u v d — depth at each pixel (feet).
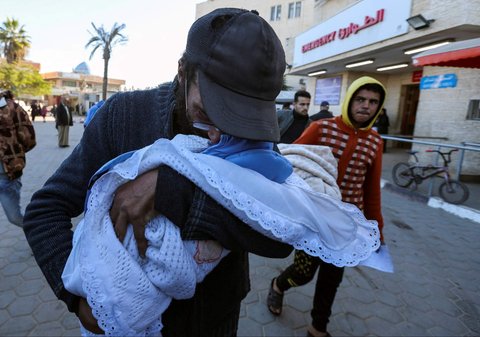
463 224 16.52
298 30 93.91
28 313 8.32
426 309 9.43
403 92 42.04
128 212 2.22
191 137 2.58
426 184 24.07
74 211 2.86
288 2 95.14
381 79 43.60
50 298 8.92
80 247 2.27
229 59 2.22
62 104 35.83
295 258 7.65
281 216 2.32
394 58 33.45
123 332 2.24
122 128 2.98
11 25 120.16
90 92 147.33
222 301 3.06
